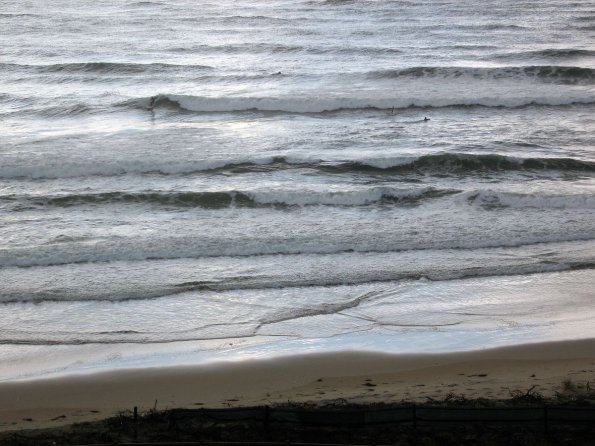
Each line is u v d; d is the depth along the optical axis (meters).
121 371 21.75
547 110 54.22
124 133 47.03
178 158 41.72
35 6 99.69
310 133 47.75
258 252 30.59
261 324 24.91
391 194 36.31
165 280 28.09
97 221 33.56
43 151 42.75
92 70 63.94
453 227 33.38
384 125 49.94
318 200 35.78
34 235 31.83
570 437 16.52
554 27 88.50
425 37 81.25
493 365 21.89
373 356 22.56
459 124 50.44
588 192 37.50
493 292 27.41
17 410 19.45
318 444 16.23
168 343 23.59
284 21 90.50
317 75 62.31
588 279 28.55
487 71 62.31
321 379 21.14
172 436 16.81
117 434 17.05
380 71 62.22
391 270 29.12
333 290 27.47
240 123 50.19
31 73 63.56
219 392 20.42
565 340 23.56
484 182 39.50
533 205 35.94
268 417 17.27
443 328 24.55
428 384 20.55
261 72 63.84
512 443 16.33
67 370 21.84
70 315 25.47
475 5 103.81
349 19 92.25
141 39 79.00
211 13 96.25
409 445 16.31
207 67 65.25
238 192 35.78
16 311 25.75
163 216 34.19
